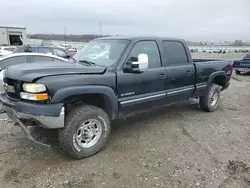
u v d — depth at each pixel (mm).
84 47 4965
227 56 33844
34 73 3242
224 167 3402
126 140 4281
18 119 3326
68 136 3367
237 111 6324
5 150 3805
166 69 4637
